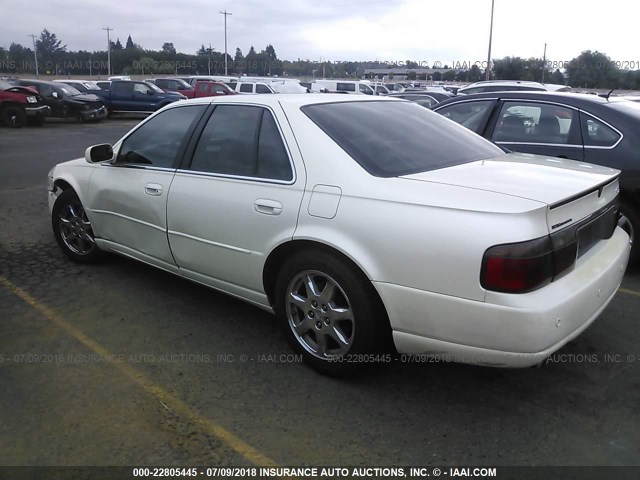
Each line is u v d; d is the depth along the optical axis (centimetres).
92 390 310
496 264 246
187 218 372
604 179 306
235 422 284
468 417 288
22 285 457
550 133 515
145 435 273
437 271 261
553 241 255
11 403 297
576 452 262
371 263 280
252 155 345
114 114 2633
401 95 2058
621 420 286
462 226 255
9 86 2048
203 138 379
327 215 296
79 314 405
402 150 328
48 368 331
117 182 430
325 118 336
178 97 2452
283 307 333
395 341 288
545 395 308
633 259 479
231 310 414
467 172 308
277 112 342
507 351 254
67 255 513
